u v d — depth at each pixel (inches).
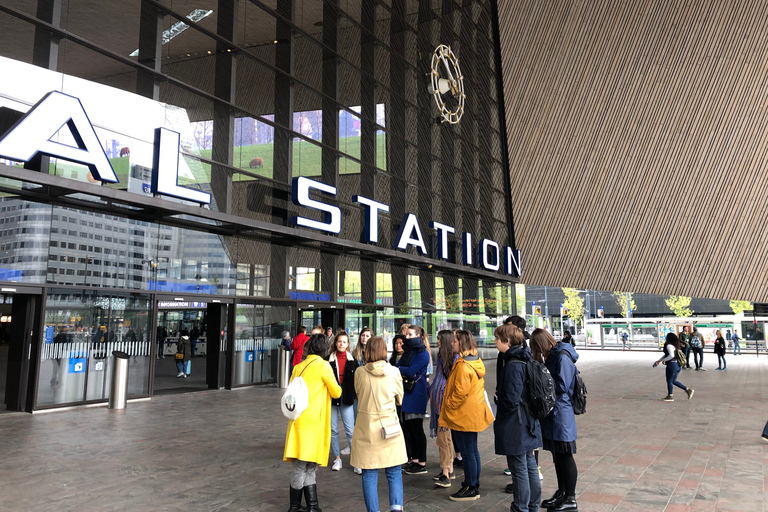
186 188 442.3
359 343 292.4
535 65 1061.1
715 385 598.5
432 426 247.0
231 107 532.7
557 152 1068.5
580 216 1068.5
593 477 231.9
